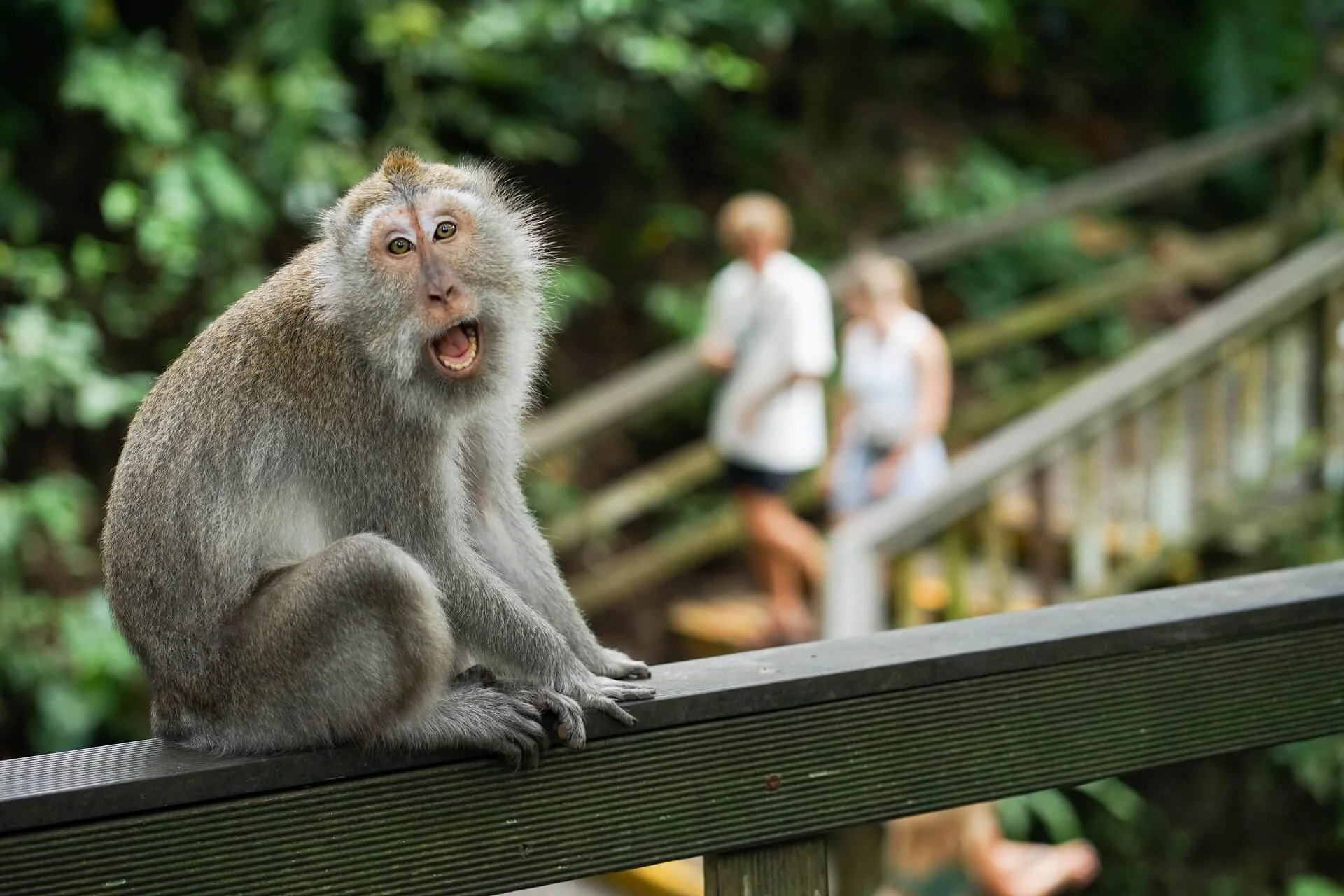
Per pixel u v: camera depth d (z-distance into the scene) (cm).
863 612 838
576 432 1104
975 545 1181
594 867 340
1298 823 1218
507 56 1468
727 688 345
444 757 330
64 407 1160
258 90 1330
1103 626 379
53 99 1314
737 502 1180
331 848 321
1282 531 1114
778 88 1842
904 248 1342
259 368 418
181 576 404
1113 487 1145
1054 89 2050
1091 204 1404
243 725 396
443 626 387
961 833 821
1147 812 1176
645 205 1680
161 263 1304
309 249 445
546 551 458
